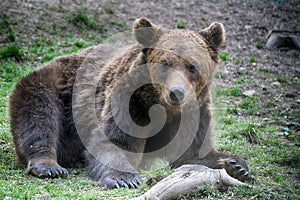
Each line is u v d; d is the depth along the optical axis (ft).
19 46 63.16
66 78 41.57
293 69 68.54
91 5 80.28
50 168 35.27
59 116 39.88
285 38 76.07
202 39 36.50
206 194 28.94
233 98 57.77
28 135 37.88
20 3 73.61
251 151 42.73
